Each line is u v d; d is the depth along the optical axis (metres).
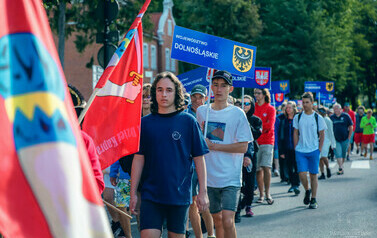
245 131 6.55
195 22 52.06
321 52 47.91
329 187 14.15
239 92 41.91
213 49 7.83
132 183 5.25
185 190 5.16
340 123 17.59
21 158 2.32
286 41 49.16
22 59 2.35
